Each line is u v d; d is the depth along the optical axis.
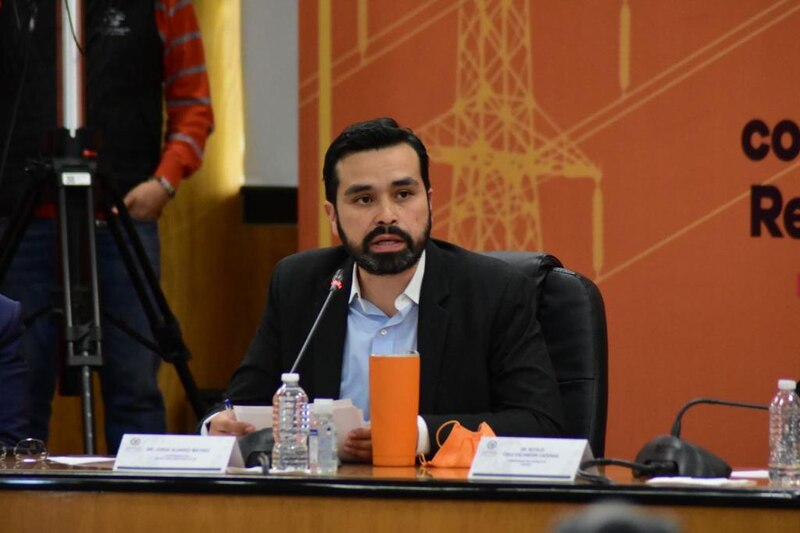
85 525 5.18
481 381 7.23
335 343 7.32
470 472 5.34
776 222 12.01
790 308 12.02
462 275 7.41
